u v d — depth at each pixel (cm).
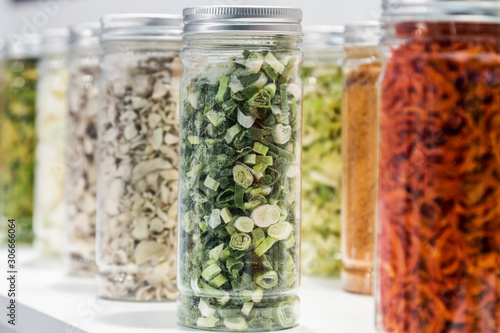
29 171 132
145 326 91
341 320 92
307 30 110
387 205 83
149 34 99
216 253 87
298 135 89
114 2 144
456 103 80
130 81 100
